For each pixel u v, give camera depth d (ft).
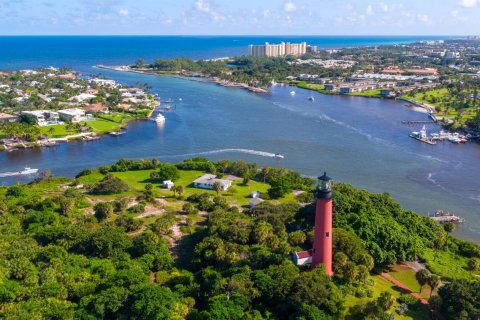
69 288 349.20
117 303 319.06
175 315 303.89
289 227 478.59
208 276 362.53
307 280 329.31
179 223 536.42
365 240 418.10
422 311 350.84
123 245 429.79
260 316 307.99
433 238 471.62
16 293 335.47
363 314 322.14
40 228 481.87
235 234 436.76
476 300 335.06
